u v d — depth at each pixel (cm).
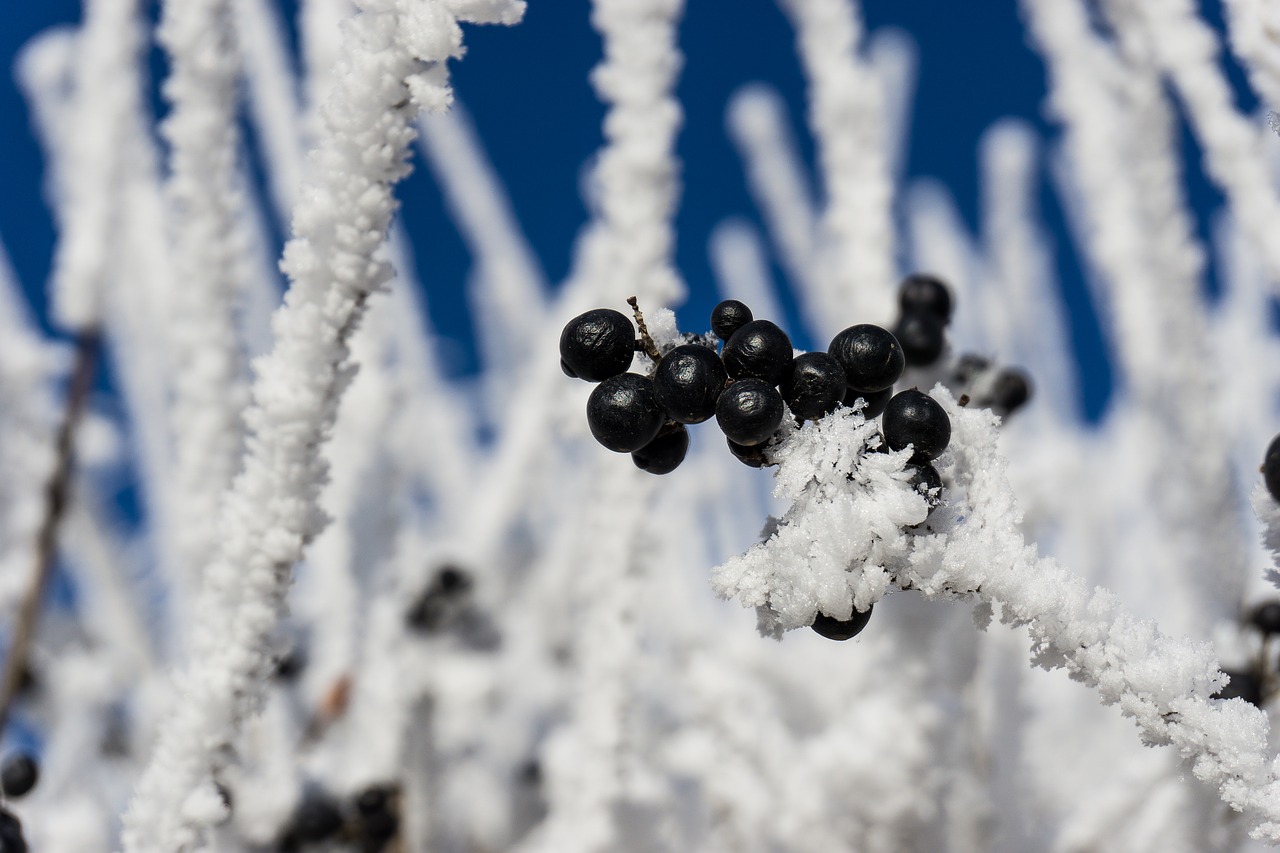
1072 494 89
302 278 41
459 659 91
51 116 90
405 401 86
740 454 39
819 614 39
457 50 40
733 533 108
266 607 42
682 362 39
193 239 51
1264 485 41
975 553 39
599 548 53
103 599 80
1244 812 39
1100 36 80
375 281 41
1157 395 71
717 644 82
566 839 57
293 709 76
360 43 40
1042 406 111
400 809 68
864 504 38
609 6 49
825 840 57
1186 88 47
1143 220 64
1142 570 99
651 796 60
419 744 73
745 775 61
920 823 55
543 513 109
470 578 86
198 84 50
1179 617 66
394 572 74
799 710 80
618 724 53
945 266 116
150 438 87
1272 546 41
